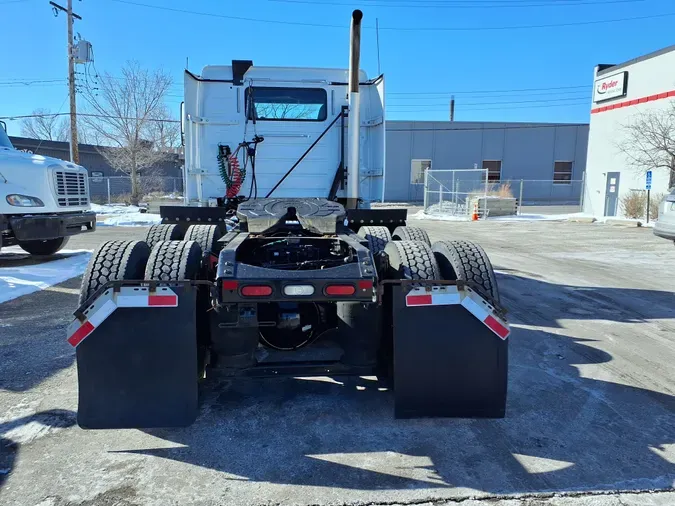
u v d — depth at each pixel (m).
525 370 4.23
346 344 3.46
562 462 2.83
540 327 5.48
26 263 9.35
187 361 2.95
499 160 38.91
